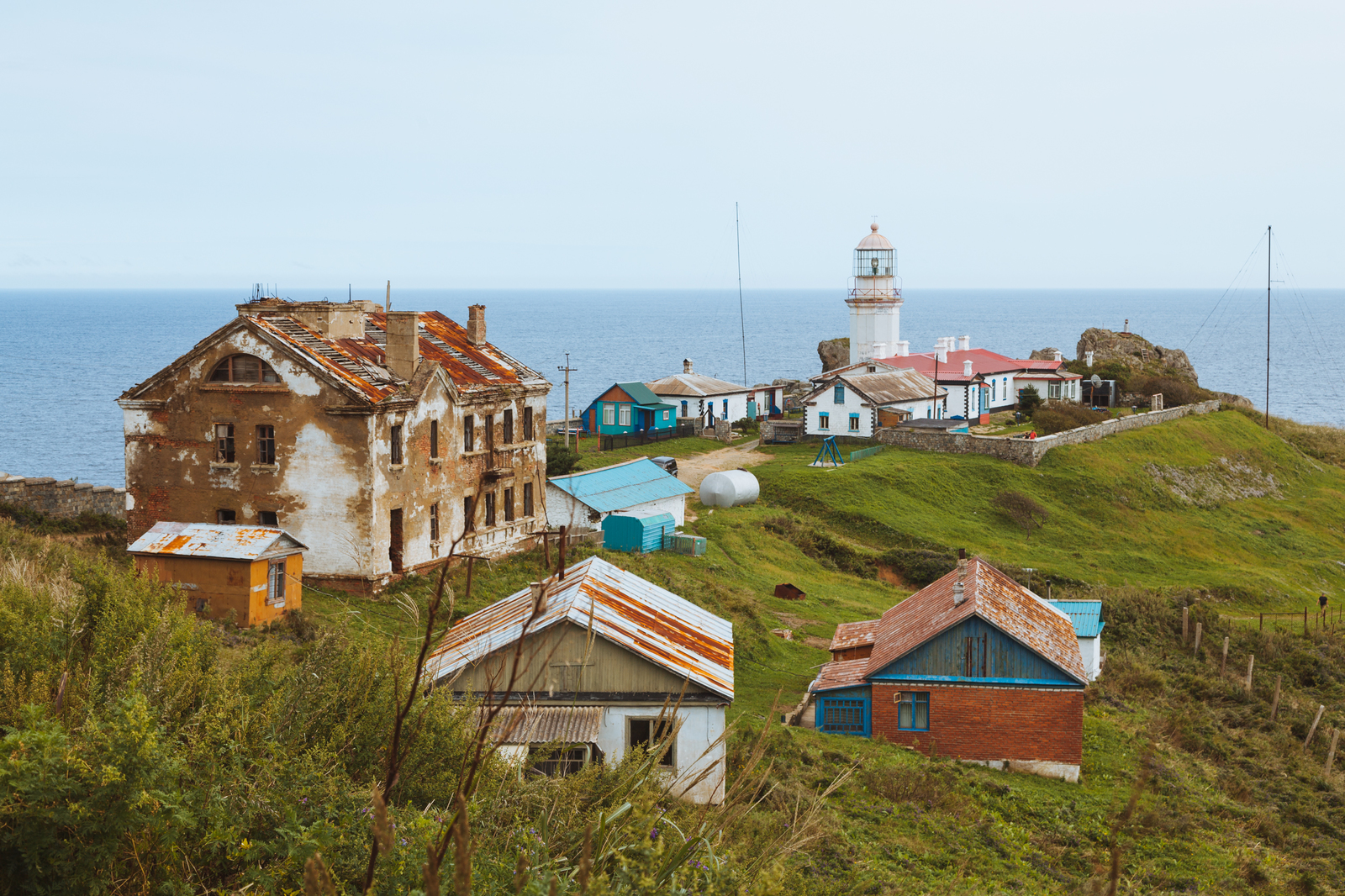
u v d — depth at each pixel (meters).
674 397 95.69
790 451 86.56
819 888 14.41
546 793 10.96
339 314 44.25
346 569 40.16
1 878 7.75
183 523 35.84
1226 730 43.94
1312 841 32.75
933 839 24.58
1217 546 78.06
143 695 9.85
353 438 39.78
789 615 50.41
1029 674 33.66
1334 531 87.81
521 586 42.00
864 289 114.19
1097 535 74.94
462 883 5.12
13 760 7.99
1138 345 131.38
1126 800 31.45
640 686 22.45
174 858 8.31
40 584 20.00
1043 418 96.50
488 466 47.72
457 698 21.67
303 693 12.62
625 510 56.44
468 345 51.53
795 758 28.20
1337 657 56.91
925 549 66.56
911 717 34.34
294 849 8.41
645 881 8.09
